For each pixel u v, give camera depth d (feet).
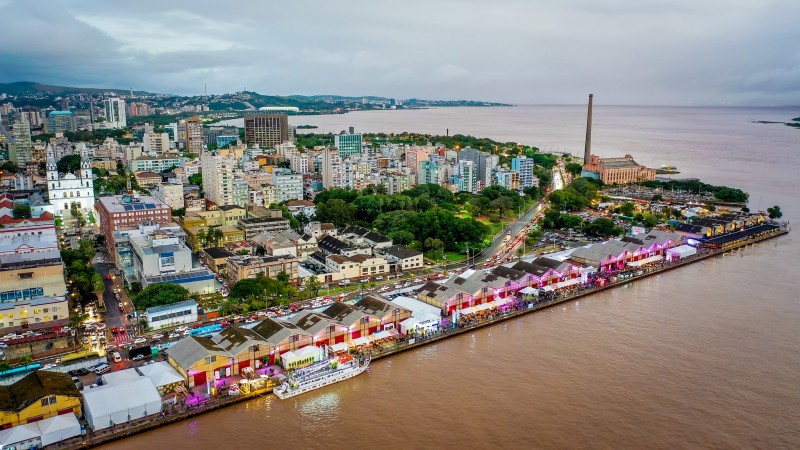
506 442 560.20
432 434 572.51
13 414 540.11
